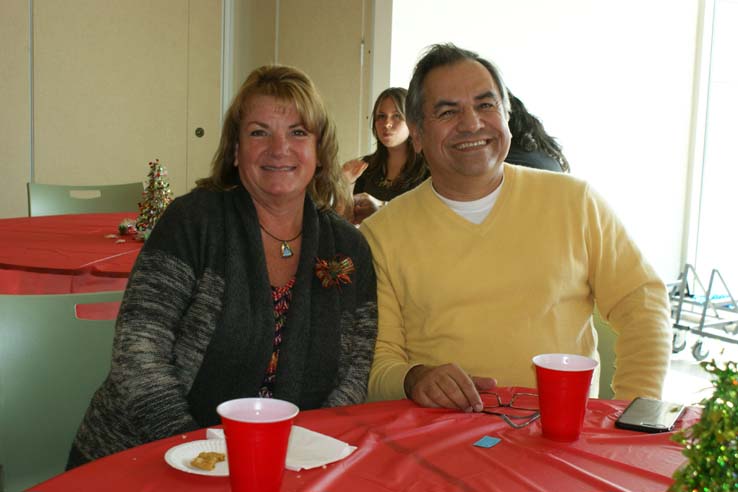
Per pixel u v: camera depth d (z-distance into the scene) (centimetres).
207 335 154
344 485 93
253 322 155
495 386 137
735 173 648
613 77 694
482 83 178
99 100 554
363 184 404
